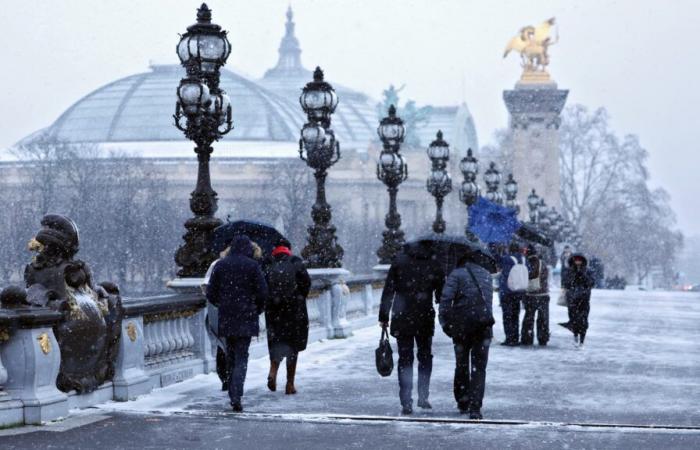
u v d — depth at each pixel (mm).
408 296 30906
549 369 41531
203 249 39656
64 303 29375
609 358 45688
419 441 26203
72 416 29062
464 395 30906
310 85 57094
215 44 40531
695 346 51656
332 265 55656
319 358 44531
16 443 25406
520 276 50438
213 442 25797
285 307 34125
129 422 28297
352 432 27312
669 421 29766
